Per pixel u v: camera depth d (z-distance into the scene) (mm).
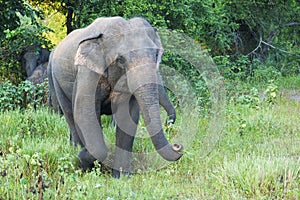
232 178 9352
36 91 16750
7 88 16344
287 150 11422
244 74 22219
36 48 19359
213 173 9906
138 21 9836
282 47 27547
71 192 8531
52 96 13195
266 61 26250
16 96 16266
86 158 10141
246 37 27297
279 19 26969
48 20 24031
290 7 26875
